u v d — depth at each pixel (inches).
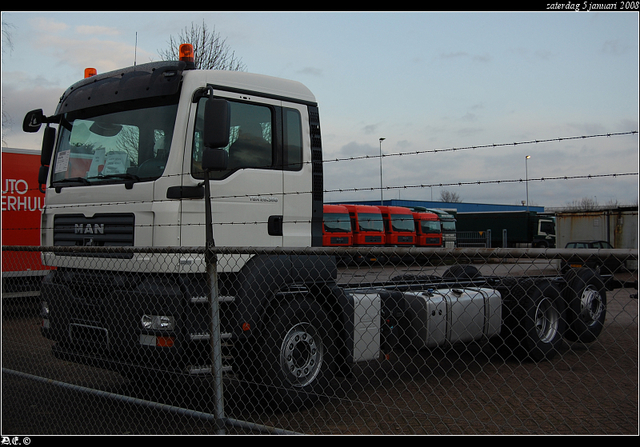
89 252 172.9
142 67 195.5
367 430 167.9
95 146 201.9
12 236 363.3
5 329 283.6
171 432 165.6
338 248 123.0
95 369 247.0
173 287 169.3
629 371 237.3
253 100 197.0
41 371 236.5
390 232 949.8
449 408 190.2
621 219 596.1
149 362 171.0
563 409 187.3
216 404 138.6
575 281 273.3
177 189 175.6
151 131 186.4
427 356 282.5
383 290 230.4
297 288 190.1
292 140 207.2
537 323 263.3
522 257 105.1
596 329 273.9
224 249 139.6
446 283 271.4
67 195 204.1
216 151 151.2
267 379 176.7
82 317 187.6
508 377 234.7
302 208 206.8
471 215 1095.6
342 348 198.7
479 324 249.9
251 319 172.6
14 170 373.4
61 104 223.5
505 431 165.9
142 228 179.2
